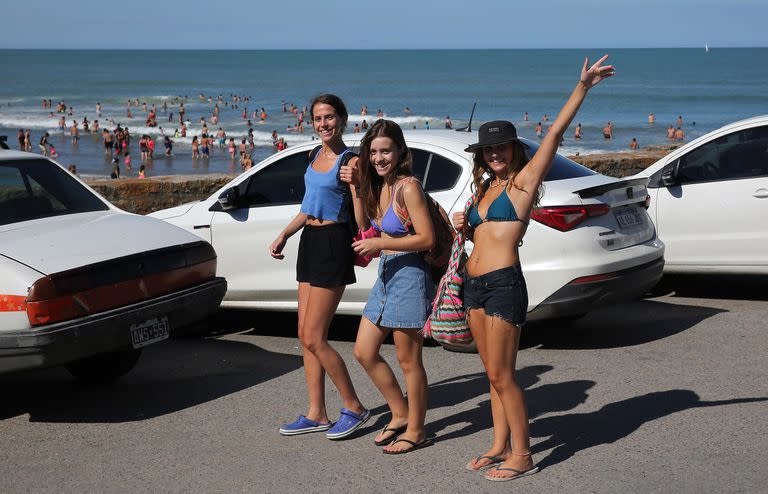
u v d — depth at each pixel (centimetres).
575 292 590
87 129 7738
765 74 17600
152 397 556
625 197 629
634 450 431
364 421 472
